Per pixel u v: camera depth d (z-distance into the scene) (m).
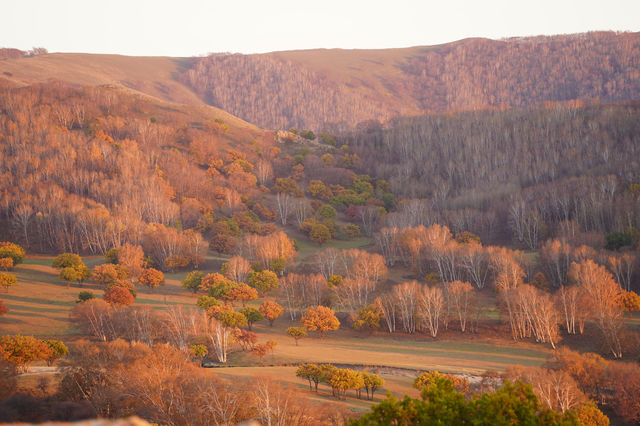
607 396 65.19
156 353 66.44
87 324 92.56
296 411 51.59
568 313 104.38
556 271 136.50
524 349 97.62
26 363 70.62
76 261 132.50
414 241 152.88
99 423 16.83
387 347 102.00
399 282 145.62
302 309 125.25
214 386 53.56
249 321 108.75
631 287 124.19
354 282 127.00
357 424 24.50
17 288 116.38
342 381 66.06
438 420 22.89
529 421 22.53
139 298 121.00
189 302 120.38
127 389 54.94
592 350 93.88
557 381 57.78
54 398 54.16
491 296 132.62
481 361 89.56
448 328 112.62
